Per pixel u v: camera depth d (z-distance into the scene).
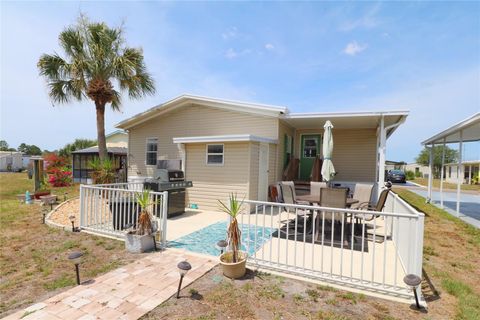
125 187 7.47
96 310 2.45
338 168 10.29
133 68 9.20
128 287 2.92
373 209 5.73
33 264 3.76
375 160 9.79
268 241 4.79
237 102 8.76
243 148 7.42
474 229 6.09
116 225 5.12
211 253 4.08
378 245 4.64
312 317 2.41
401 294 2.78
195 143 8.16
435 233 5.79
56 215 6.57
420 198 12.30
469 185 22.20
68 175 14.25
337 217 4.57
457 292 2.94
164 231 4.32
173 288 2.89
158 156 10.92
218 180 7.76
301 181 9.63
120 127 11.48
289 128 10.12
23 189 13.66
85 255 4.03
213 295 2.77
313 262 3.41
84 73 8.89
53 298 2.69
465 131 8.52
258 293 2.84
